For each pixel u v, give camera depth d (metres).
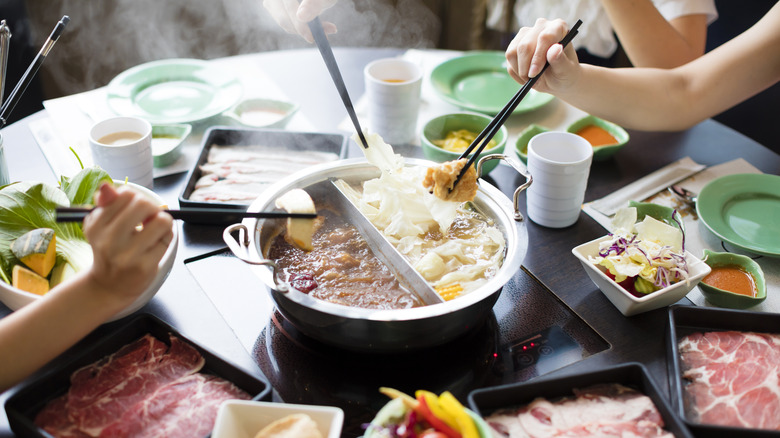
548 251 1.78
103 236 1.14
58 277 1.51
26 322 1.19
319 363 1.43
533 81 1.59
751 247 1.67
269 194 1.58
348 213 1.67
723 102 2.20
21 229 1.55
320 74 2.61
